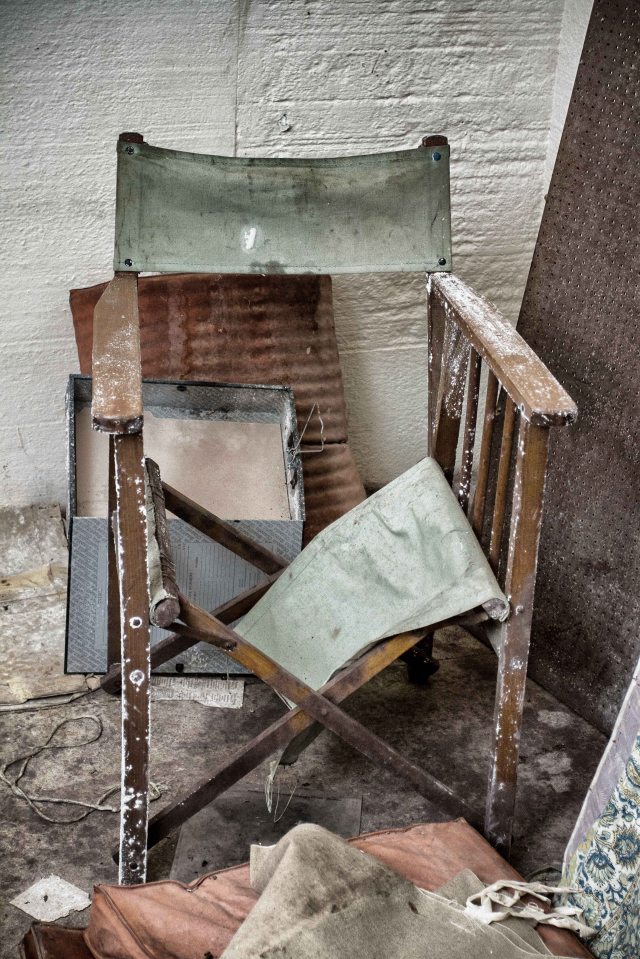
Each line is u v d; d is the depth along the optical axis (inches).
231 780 78.3
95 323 76.8
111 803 87.0
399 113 112.6
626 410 91.0
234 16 104.3
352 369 122.1
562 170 95.0
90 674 100.3
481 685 104.1
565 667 100.7
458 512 83.7
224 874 71.0
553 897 71.9
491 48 110.7
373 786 90.8
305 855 65.4
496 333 78.4
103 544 93.8
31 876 79.8
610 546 94.2
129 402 67.0
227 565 98.3
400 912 64.1
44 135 105.4
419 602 79.2
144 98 106.3
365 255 88.6
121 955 64.8
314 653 83.7
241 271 87.1
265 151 112.2
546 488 99.5
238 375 111.0
